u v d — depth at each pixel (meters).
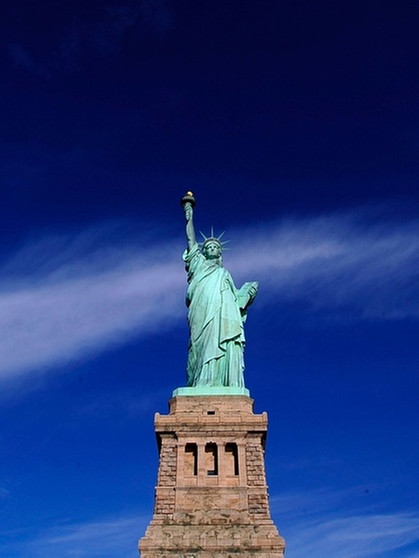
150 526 81.06
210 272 105.12
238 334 99.75
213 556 78.12
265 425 88.56
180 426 88.81
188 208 115.75
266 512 82.38
